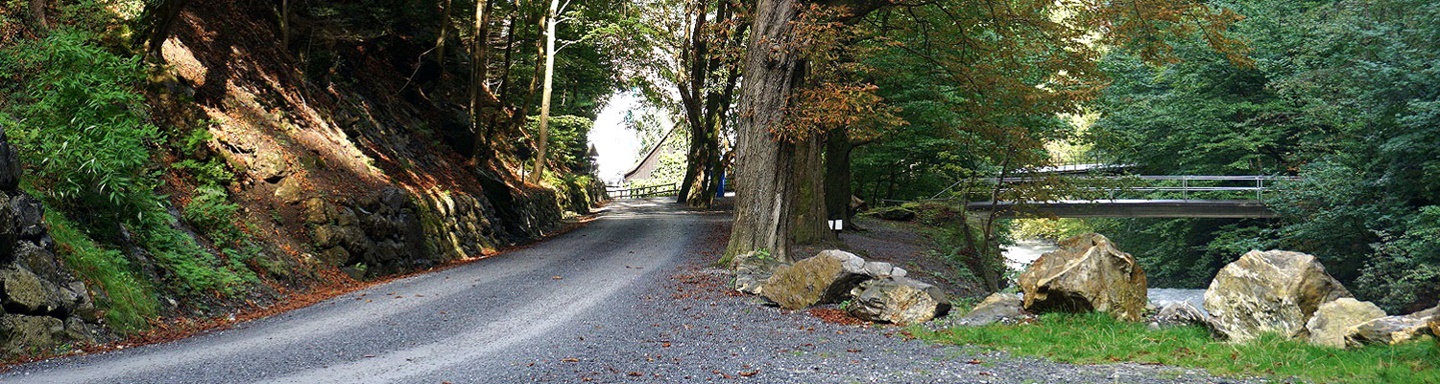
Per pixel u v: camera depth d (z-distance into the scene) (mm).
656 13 34156
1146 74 40844
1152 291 35875
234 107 18156
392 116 27062
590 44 35156
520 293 14289
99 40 14508
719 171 41844
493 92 43000
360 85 26609
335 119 22562
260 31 23281
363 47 28453
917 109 29156
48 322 9148
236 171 16203
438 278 16594
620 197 67938
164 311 11164
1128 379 7410
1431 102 21828
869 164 33031
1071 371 7828
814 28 16422
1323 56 29609
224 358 8867
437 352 9305
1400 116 23000
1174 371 7754
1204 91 37844
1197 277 39062
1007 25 21828
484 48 30391
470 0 36531
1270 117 36031
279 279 14242
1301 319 9516
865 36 21219
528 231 28609
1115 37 19766
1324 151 30672
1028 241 54969
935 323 11234
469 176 27625
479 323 11352
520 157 38281
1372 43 26016
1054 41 21625
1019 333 10055
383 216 18109
